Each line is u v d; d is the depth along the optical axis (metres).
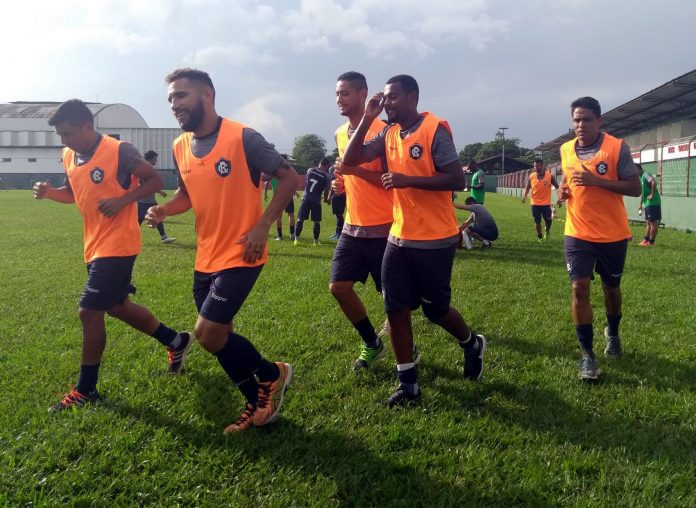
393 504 2.49
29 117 68.69
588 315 4.00
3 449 2.89
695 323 5.28
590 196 4.19
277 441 3.03
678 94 33.50
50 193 4.06
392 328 3.57
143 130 64.75
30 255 9.76
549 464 2.79
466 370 3.93
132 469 2.75
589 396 3.63
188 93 3.04
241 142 3.09
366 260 4.19
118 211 3.50
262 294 6.61
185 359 4.28
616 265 4.26
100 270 3.58
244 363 3.09
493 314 5.69
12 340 4.79
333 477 2.69
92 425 3.17
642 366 4.16
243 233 3.11
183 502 2.52
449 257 3.57
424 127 3.48
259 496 2.53
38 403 3.50
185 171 3.18
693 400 3.50
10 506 2.44
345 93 4.29
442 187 3.35
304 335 4.87
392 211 4.13
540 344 4.72
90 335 3.51
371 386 3.87
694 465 2.79
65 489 2.57
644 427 3.20
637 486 2.62
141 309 3.89
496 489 2.61
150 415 3.34
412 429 3.16
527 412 3.39
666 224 18.80
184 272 8.09
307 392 3.68
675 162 18.72
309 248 11.15
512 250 10.73
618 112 39.31
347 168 3.88
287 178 3.13
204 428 3.17
